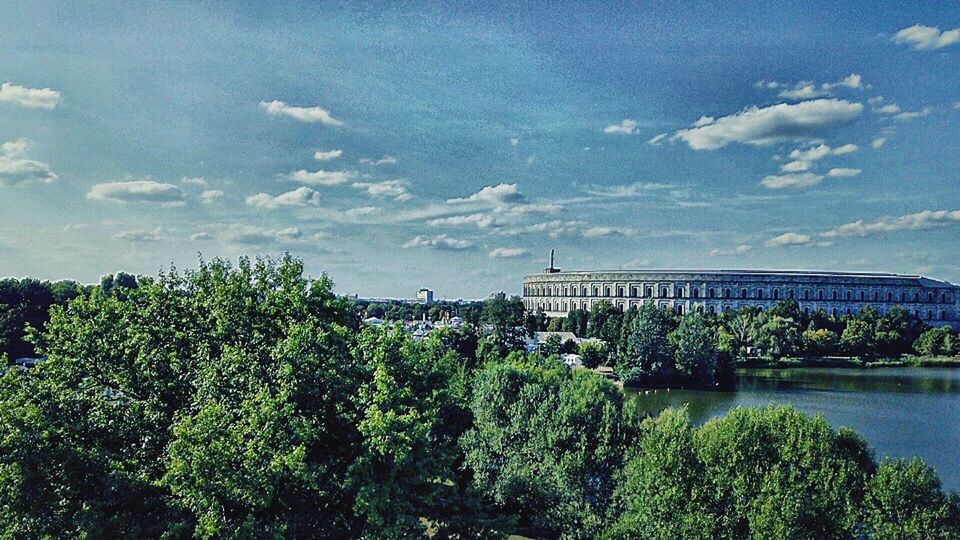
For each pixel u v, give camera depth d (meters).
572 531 48.41
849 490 39.44
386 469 31.92
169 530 28.47
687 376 155.50
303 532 32.59
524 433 55.56
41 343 38.78
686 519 41.88
